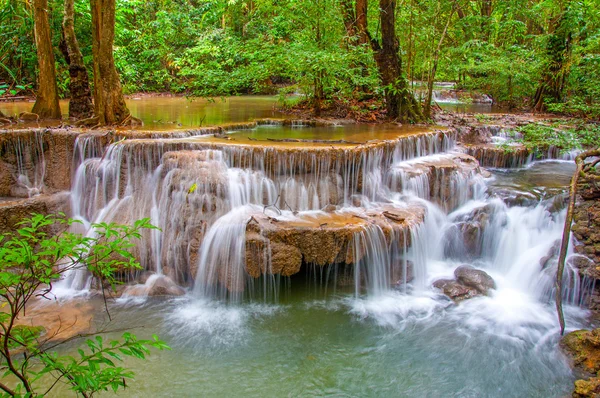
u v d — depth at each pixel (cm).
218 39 1530
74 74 896
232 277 567
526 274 627
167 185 632
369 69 991
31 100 1220
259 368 458
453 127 974
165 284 599
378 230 586
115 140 698
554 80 1322
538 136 939
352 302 580
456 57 1206
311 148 647
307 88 1088
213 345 491
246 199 633
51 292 580
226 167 644
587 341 477
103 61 789
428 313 564
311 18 1007
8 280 206
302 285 614
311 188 649
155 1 1905
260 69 1072
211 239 578
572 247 609
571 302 586
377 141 722
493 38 1554
